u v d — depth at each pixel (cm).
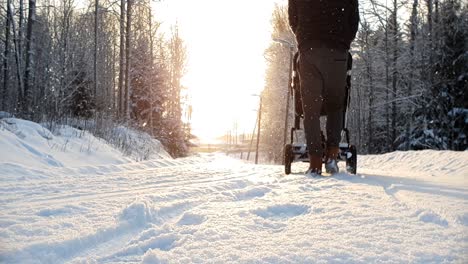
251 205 222
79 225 170
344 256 127
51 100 1503
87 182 368
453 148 1952
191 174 464
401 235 152
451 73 1970
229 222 179
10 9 1906
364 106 2948
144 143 1689
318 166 464
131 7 2233
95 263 129
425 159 902
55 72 1666
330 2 461
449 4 1967
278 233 160
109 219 183
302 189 304
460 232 153
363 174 472
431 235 151
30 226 166
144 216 188
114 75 3041
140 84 2867
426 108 2102
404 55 2230
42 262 129
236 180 361
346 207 212
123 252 141
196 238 152
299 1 476
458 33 1955
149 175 448
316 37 464
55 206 214
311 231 161
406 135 2248
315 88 462
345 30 466
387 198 244
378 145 3062
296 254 129
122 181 379
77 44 2173
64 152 990
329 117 473
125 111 2173
